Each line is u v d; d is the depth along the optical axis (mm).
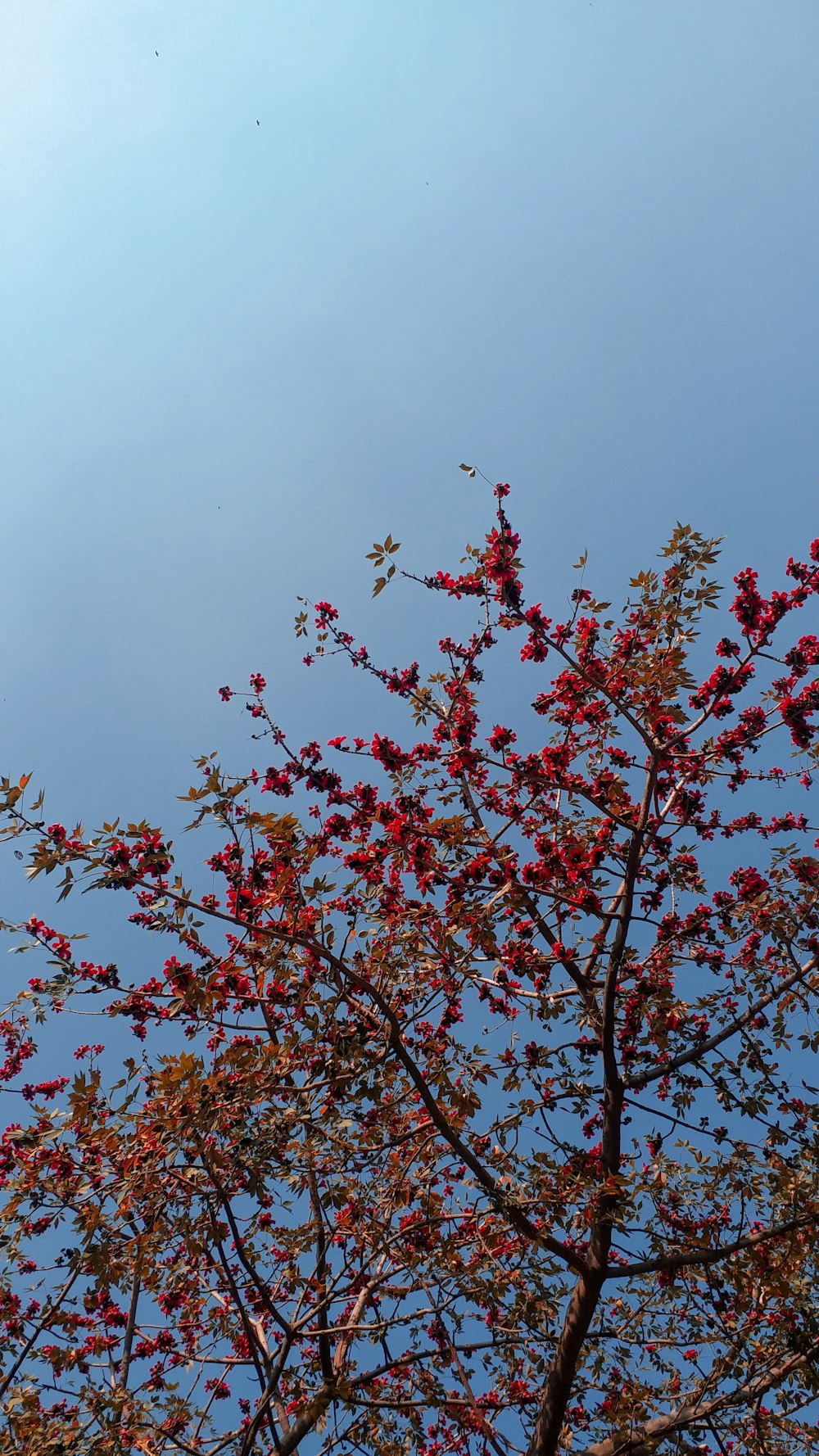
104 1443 5789
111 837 5320
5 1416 5902
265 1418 8484
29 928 6273
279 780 7113
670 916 8344
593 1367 8016
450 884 6941
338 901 7543
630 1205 6562
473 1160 6504
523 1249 7406
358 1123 6574
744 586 6836
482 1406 8164
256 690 8016
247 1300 7930
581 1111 7938
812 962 7426
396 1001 7133
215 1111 5285
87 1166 6285
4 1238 6328
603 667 7562
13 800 5133
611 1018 7547
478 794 8117
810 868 7496
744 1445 7172
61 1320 6664
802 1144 7094
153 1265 7059
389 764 7195
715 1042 7680
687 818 8078
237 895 6000
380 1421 7762
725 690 6961
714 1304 7527
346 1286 6988
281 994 6148
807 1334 6637
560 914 8180
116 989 6191
